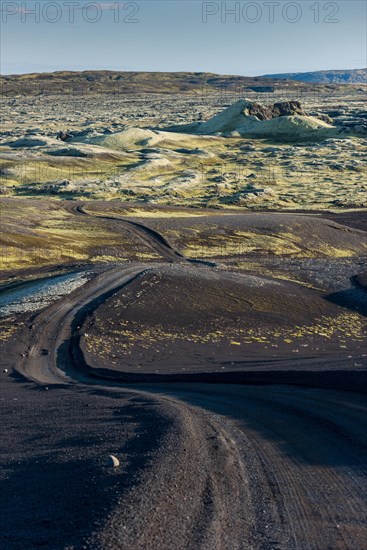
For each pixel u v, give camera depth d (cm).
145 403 2550
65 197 14188
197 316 5009
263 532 1291
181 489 1426
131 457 1623
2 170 16650
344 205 13838
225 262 8319
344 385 2925
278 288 6181
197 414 2325
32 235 9256
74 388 3209
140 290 5444
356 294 6406
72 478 1491
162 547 1153
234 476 1603
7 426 2327
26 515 1290
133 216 11631
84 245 9112
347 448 1919
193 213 12456
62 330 4562
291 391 2889
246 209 13362
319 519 1373
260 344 4422
